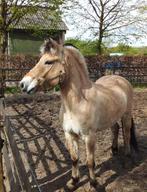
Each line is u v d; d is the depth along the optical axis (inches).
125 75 334.3
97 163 118.9
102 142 137.5
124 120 119.1
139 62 336.5
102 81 117.3
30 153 127.6
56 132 148.8
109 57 331.9
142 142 140.5
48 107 185.9
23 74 286.0
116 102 105.4
